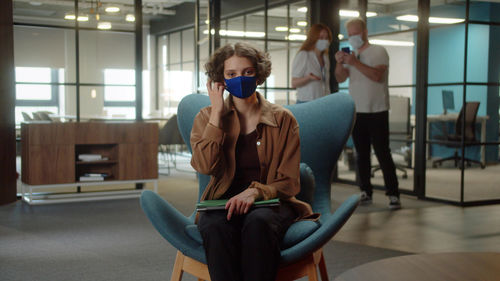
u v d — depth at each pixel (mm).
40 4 5598
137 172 5617
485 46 5250
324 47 5016
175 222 1833
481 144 5234
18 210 4871
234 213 1795
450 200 5215
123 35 6020
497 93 5352
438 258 1447
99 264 3064
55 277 2809
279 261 1684
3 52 5184
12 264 3062
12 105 5316
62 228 4082
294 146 1984
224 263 1653
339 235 3838
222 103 1958
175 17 12781
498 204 5250
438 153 5359
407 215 4625
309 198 2170
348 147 6523
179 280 1860
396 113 5852
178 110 2354
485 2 5211
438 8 5352
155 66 14148
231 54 1952
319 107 2340
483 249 3463
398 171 5828
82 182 5355
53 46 5684
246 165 2006
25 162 5281
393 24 5836
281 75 6578
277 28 6574
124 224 4230
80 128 5305
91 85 5930
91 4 5840
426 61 5484
